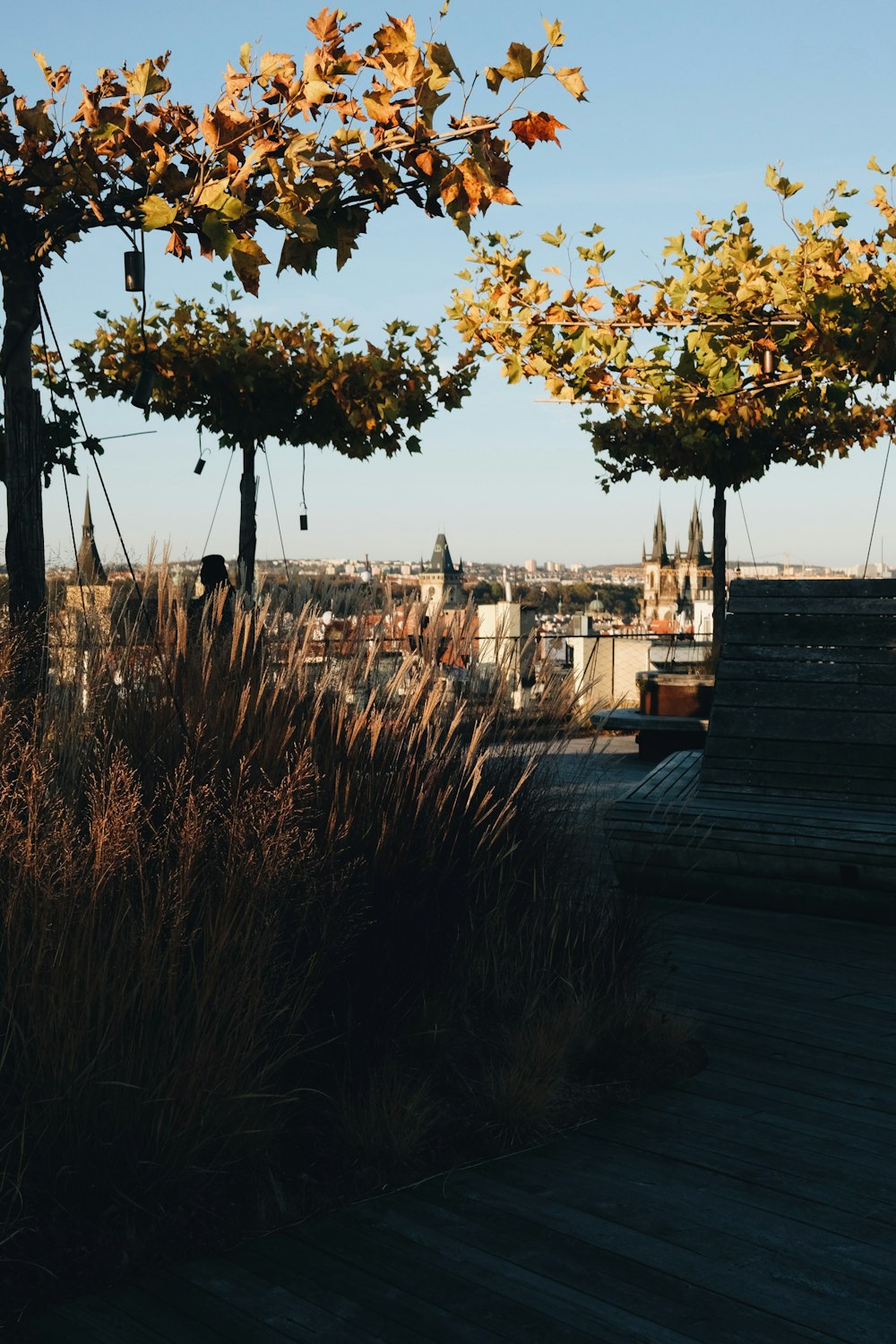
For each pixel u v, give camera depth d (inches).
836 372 363.9
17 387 164.2
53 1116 104.4
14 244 162.7
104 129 146.3
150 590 152.1
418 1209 114.3
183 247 152.3
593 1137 133.5
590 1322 94.8
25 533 163.0
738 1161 127.0
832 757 251.4
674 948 215.6
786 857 234.8
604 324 381.1
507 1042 144.2
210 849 126.6
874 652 256.4
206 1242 105.3
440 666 163.8
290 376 456.4
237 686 148.8
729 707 264.8
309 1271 101.8
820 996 189.0
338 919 129.1
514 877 162.9
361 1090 127.4
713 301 354.0
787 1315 96.3
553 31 129.2
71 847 114.0
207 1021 113.0
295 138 132.5
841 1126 137.4
